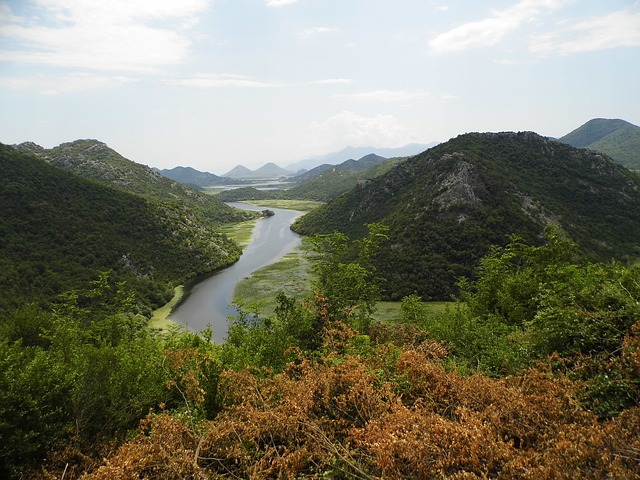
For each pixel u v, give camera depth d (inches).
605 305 264.4
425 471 143.9
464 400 198.1
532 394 194.2
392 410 197.3
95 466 215.8
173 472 170.1
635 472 126.2
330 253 719.7
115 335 751.1
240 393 242.5
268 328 498.6
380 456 148.6
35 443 228.1
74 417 254.8
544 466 135.7
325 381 224.8
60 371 268.2
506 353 310.7
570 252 675.4
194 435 199.3
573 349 244.5
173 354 311.7
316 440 182.4
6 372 240.4
